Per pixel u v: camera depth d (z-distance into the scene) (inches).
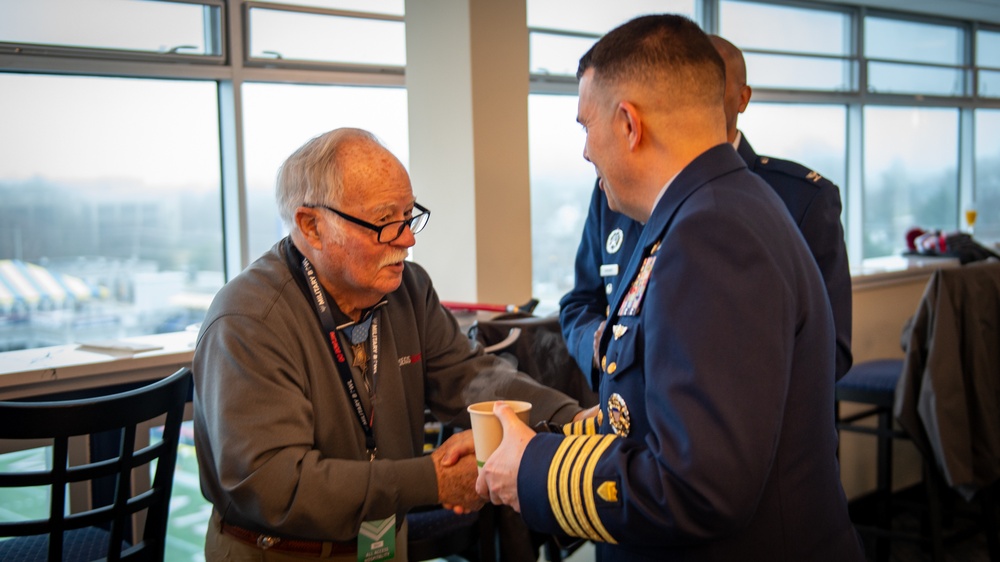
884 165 226.7
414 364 61.9
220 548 57.2
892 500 130.6
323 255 54.1
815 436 41.3
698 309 37.1
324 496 50.0
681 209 40.8
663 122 41.5
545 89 154.8
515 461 43.8
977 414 110.1
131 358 80.7
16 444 77.7
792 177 67.0
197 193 133.9
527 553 73.7
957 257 175.2
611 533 39.8
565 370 82.2
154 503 64.6
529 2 152.5
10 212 118.1
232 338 51.8
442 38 113.5
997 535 117.9
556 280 164.7
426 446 90.6
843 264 64.4
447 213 116.3
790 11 200.1
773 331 37.2
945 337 108.5
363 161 52.4
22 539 73.8
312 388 54.7
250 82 133.3
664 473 37.2
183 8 126.0
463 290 115.2
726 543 40.6
